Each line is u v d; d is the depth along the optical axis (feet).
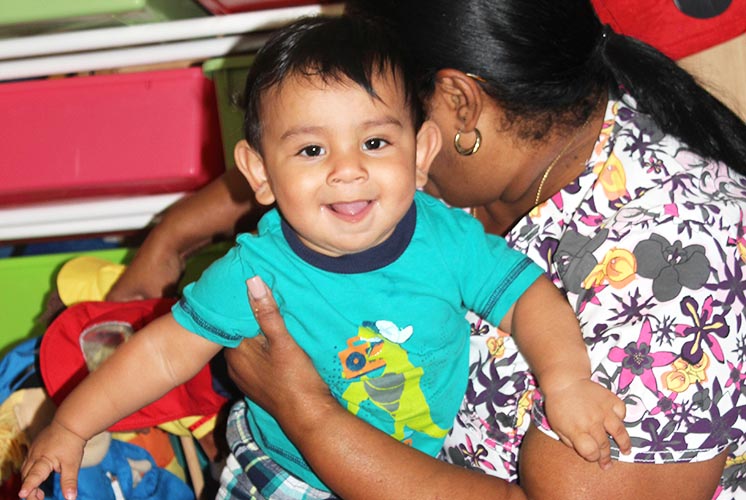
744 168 3.26
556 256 3.17
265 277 3.08
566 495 2.90
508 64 2.96
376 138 2.86
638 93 3.19
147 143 4.85
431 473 2.98
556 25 3.00
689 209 3.01
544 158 3.24
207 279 3.15
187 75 4.84
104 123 4.86
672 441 2.83
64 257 5.31
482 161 3.25
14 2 4.47
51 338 4.17
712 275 2.91
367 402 3.23
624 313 2.96
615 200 3.16
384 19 3.10
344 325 3.09
